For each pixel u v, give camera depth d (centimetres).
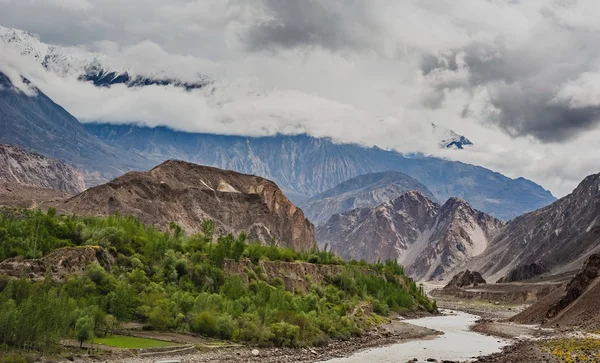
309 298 17025
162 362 9381
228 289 15200
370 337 14425
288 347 12056
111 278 13088
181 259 15775
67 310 10200
